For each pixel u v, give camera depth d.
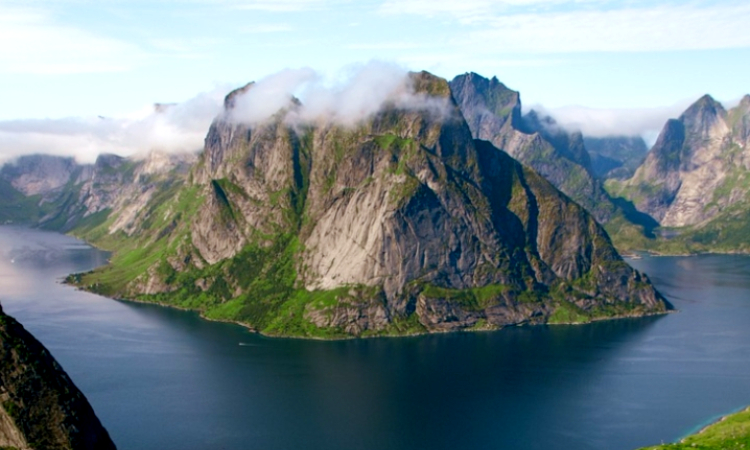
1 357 194.25
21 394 193.00
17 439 189.12
